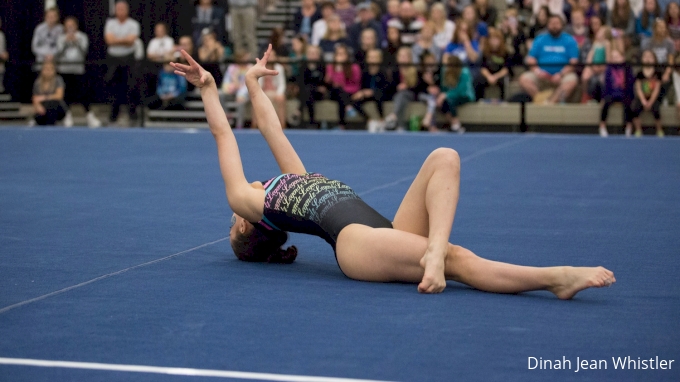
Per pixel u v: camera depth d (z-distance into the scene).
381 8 20.61
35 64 18.66
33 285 5.06
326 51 18.39
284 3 23.11
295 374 3.50
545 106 16.88
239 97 17.94
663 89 16.19
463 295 4.80
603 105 16.38
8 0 21.30
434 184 4.86
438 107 17.12
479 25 18.17
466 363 3.64
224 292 4.89
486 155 12.84
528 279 4.71
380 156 12.58
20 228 6.98
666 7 17.69
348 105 17.45
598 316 4.39
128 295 4.82
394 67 17.31
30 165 11.44
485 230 6.96
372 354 3.75
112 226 7.09
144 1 21.67
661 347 3.88
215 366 3.60
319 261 5.82
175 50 18.75
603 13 18.44
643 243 6.45
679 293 4.91
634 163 11.88
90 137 15.71
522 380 3.45
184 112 18.61
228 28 20.34
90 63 18.28
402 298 4.71
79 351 3.81
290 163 5.77
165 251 6.12
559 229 7.03
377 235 5.01
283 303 4.62
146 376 3.49
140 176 10.35
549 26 17.06
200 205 8.23
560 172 10.91
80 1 21.59
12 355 3.76
